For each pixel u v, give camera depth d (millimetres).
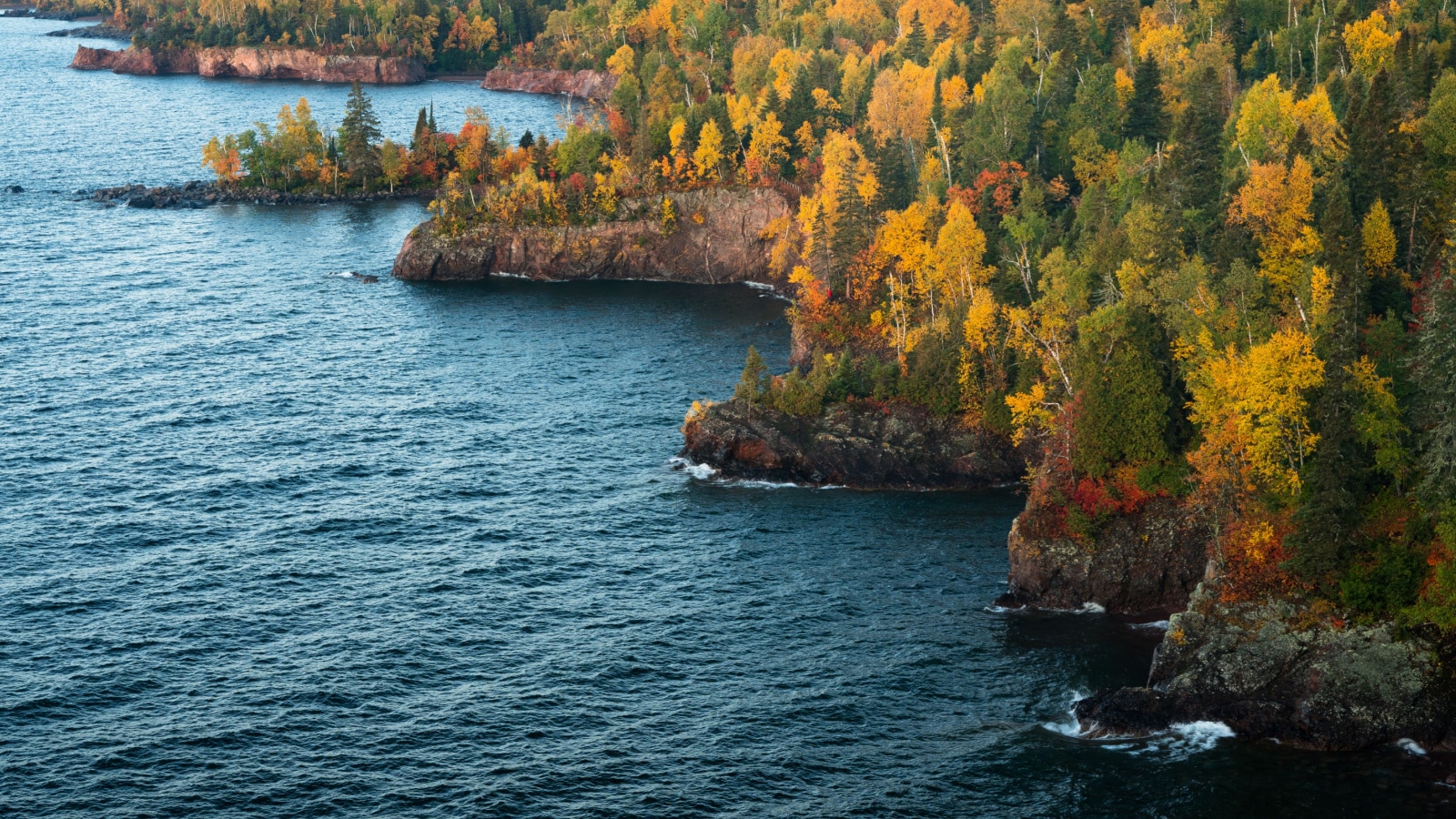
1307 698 82438
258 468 127562
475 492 122562
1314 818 74125
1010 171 169750
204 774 79375
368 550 110562
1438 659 81625
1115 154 171250
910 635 96250
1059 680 90125
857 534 113875
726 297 199875
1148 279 113938
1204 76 166625
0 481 122562
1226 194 129000
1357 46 183000
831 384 133375
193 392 149250
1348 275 97750
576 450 133250
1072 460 103625
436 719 85562
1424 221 114875
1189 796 76688
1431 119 129250
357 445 134125
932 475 124875
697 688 89438
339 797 77312
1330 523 85188
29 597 100875
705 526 115750
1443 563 82562
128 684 89125
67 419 139750
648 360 163500
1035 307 122438
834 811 76062
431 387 152875
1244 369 91375
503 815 75625
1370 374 89812
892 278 150750
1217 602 88562
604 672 91312
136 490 121875
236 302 188625
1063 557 100688
